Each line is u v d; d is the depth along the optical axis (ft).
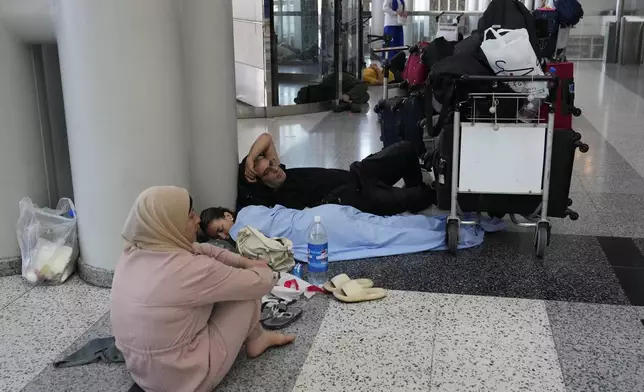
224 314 8.27
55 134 12.91
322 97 30.58
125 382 8.64
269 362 9.04
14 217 12.16
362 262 12.50
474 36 15.03
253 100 29.71
